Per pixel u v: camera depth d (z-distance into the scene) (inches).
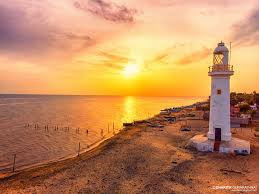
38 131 2372.0
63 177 871.1
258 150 1124.5
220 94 1133.1
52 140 1918.1
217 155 1057.5
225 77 1121.4
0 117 3528.5
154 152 1194.6
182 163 970.1
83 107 6279.5
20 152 1489.9
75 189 749.3
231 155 1038.4
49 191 743.1
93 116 3978.8
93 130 2474.2
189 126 2117.4
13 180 884.0
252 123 1983.3
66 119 3457.2
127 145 1414.9
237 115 2064.5
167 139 1598.2
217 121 1143.0
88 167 980.6
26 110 4940.9
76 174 897.5
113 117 3853.3
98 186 765.9
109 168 953.5
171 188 728.3
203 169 892.0
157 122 2711.6
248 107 2600.9
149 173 872.9
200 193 690.8
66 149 1582.2
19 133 2229.3
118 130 2431.1
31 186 797.2
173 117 3078.2
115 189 735.1
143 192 705.6
